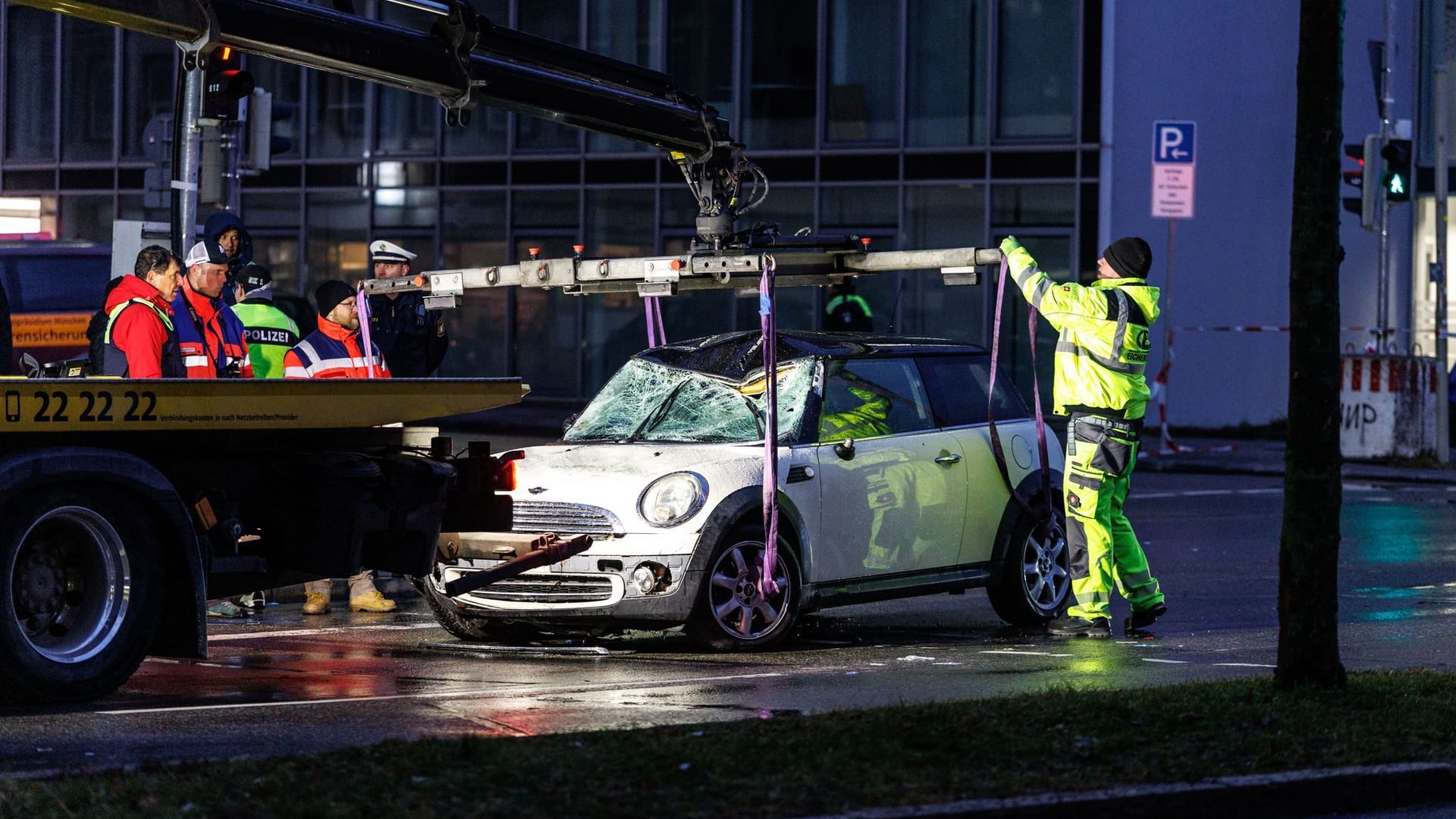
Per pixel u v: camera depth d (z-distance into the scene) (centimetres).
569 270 1290
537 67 1159
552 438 2977
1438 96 2931
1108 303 1315
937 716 877
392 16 3456
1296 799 786
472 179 3709
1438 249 2977
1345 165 3522
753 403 1316
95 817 669
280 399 1003
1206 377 3369
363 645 1274
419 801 697
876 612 1504
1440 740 861
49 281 2681
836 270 1284
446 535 1195
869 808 714
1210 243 3362
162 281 1205
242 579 1066
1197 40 3331
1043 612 1417
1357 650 1251
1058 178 3266
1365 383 2894
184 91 1730
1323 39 924
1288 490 958
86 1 961
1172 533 2038
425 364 1578
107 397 951
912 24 3369
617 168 3575
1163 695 945
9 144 4250
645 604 1203
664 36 3562
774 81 3484
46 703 964
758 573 1237
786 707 980
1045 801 734
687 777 745
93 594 981
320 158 3853
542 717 939
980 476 1386
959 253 1290
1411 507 2312
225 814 675
